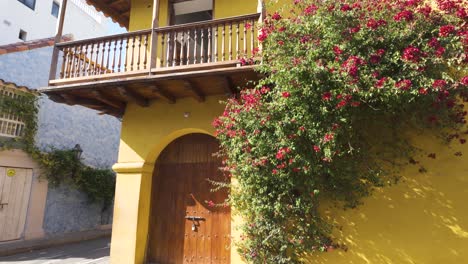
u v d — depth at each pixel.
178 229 5.65
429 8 3.61
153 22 5.25
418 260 3.95
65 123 10.47
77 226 10.44
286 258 4.30
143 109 5.98
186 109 5.66
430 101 3.67
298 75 3.72
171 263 5.54
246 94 4.43
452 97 3.66
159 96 5.57
